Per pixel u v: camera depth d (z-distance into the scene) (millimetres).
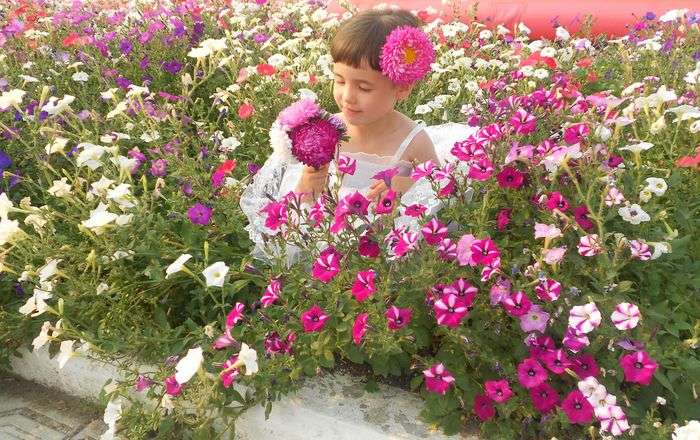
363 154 2787
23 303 2947
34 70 4797
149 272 2609
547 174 2484
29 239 2662
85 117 3639
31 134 3412
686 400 2172
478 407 2146
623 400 2131
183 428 2443
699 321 2201
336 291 2291
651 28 5191
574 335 1979
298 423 2330
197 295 2773
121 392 2393
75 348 2729
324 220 2309
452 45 5176
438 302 2039
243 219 3045
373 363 2379
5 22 6266
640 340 2109
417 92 4301
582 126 2494
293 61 4523
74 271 2748
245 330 2502
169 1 6551
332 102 4211
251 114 3840
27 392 2863
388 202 2193
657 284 2553
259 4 6035
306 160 2270
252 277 2730
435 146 3303
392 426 2270
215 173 2977
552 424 2086
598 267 2271
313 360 2363
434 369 2104
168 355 2574
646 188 2564
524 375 2031
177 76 4910
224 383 2131
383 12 2660
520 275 2256
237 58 4609
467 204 2535
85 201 3021
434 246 2184
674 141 2982
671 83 3988
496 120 2988
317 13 5414
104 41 5488
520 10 6422
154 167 3094
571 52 4637
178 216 2871
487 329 2320
